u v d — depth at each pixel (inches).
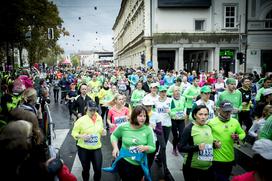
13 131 90.7
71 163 282.7
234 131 183.6
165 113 287.1
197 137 170.6
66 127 453.1
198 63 1562.5
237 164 268.7
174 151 305.3
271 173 92.3
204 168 172.2
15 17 773.3
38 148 96.3
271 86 337.7
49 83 1115.3
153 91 291.3
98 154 211.3
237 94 305.0
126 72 1249.4
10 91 277.7
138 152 167.9
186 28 1370.6
